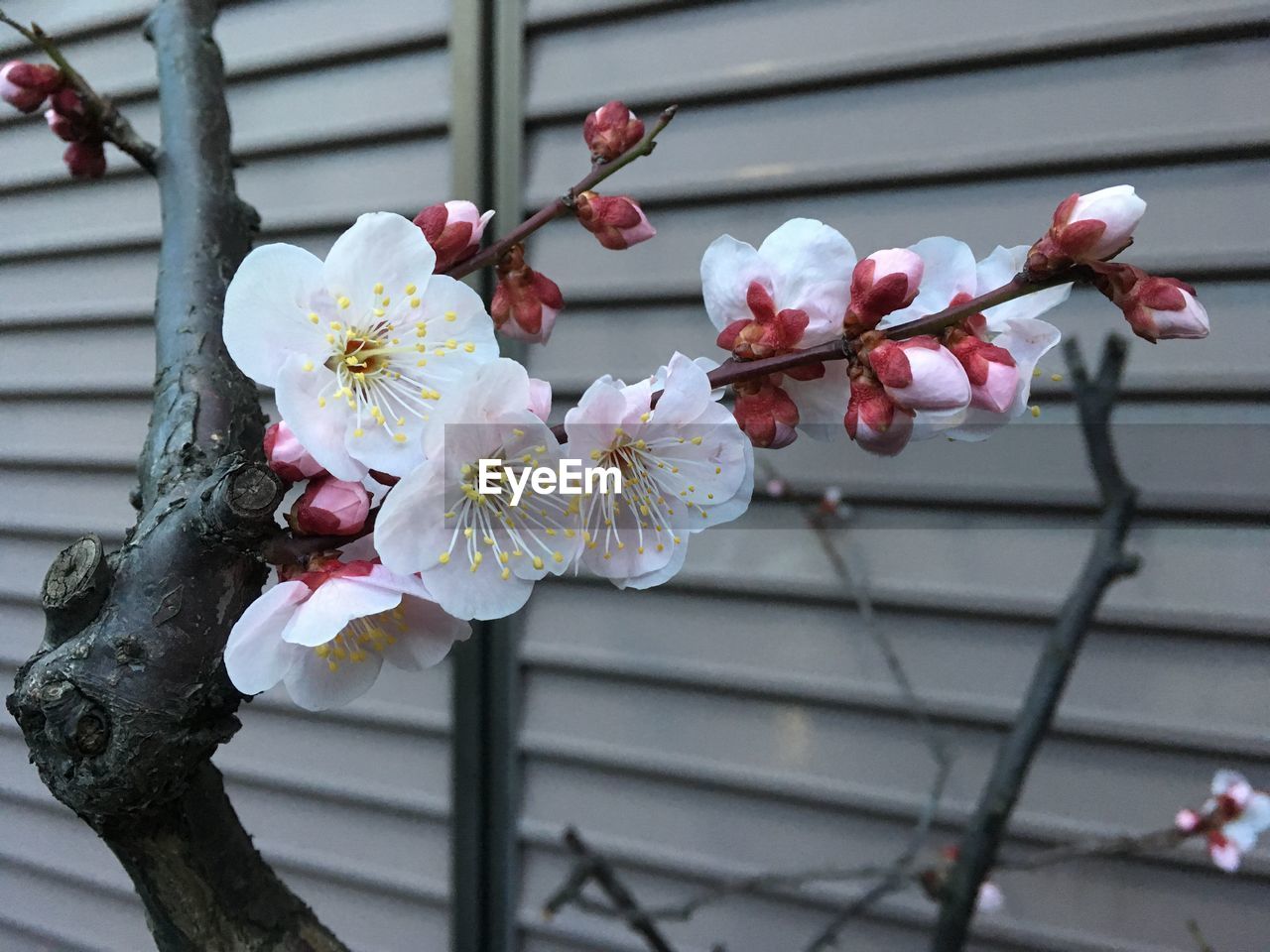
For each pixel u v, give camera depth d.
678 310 0.34
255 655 0.10
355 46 0.37
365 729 0.40
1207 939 0.30
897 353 0.11
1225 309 0.28
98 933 0.45
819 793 0.34
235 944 0.10
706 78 0.33
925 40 0.30
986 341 0.12
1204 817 0.26
